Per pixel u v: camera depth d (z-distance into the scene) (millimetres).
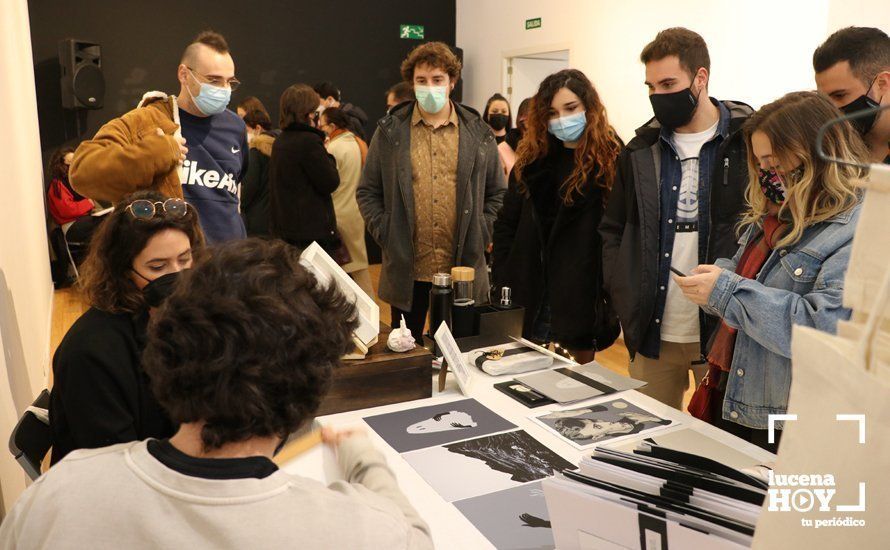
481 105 7969
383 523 779
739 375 1728
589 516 1063
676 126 2250
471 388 1961
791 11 4234
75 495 723
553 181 2844
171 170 2258
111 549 700
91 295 1422
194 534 706
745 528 918
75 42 6191
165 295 1306
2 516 1721
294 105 4160
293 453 1203
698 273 1683
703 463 1040
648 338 2373
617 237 2473
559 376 2035
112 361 1368
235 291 755
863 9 3709
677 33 2201
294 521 726
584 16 6148
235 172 2775
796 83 4246
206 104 2570
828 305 1424
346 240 4758
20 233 2895
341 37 7695
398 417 1750
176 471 729
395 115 3207
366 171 3312
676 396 2488
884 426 524
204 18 7023
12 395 2084
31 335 2986
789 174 1510
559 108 2689
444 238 3232
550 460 1521
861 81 1944
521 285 2969
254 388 721
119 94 6766
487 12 7637
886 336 536
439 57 2986
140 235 1398
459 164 3125
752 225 1806
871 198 551
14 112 3043
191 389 725
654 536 996
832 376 566
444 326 2000
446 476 1447
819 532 587
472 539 1225
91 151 2121
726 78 4766
